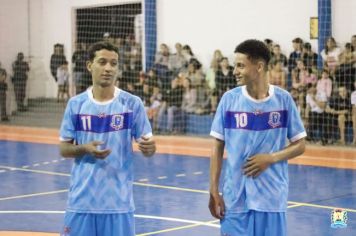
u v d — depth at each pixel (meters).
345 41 21.16
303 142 6.02
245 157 5.88
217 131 5.99
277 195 5.87
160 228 10.08
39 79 29.80
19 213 11.23
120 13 27.33
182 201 12.30
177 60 23.80
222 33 24.14
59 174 15.65
